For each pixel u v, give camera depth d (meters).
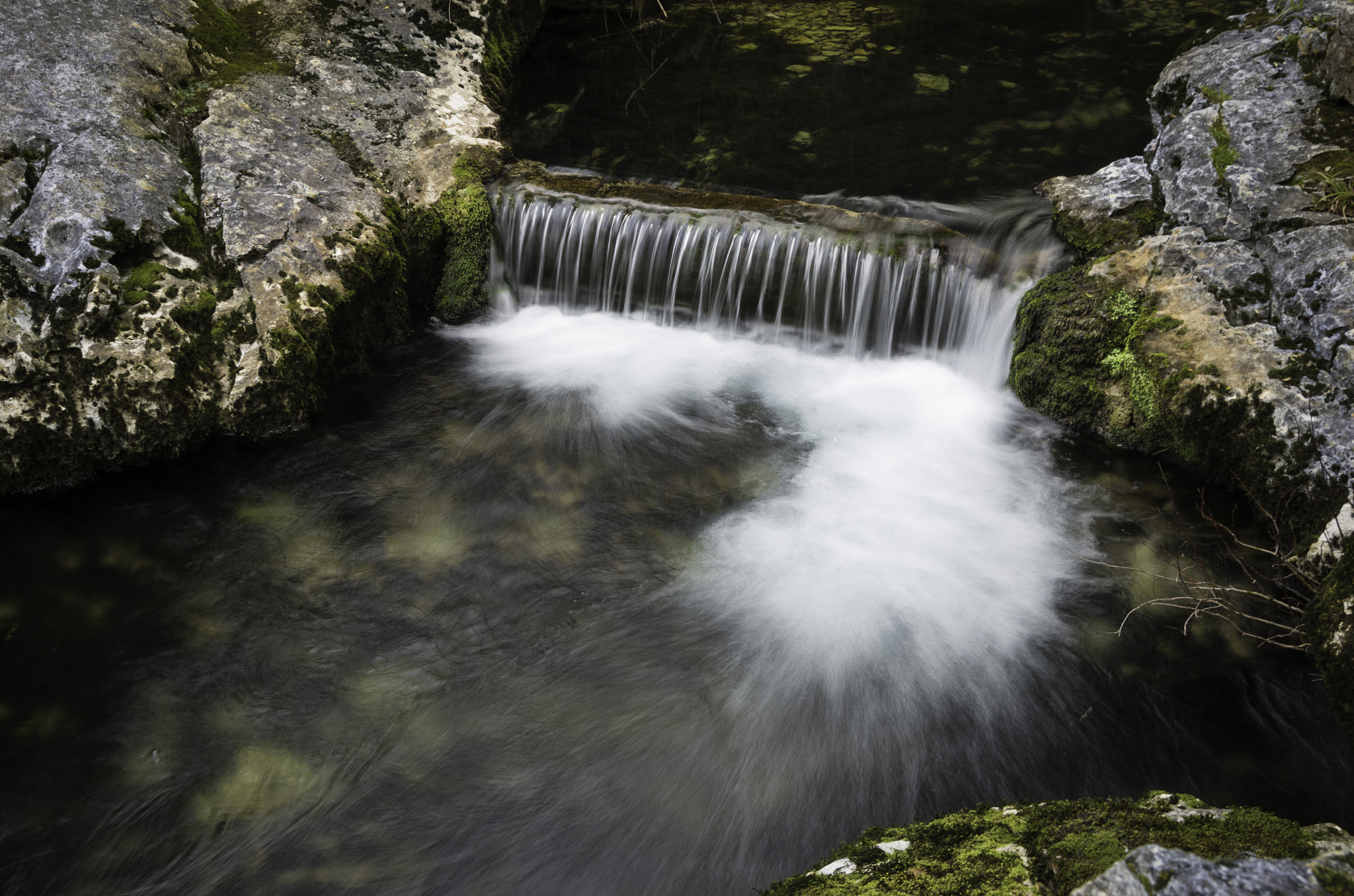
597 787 3.47
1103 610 4.23
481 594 4.37
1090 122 7.22
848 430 5.49
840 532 4.73
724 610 4.27
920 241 5.87
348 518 4.81
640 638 4.12
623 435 5.44
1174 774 3.48
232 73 6.41
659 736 3.68
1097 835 2.51
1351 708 3.45
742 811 3.38
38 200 4.96
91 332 4.85
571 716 3.76
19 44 5.39
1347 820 3.29
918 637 4.11
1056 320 5.24
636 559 4.57
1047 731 3.67
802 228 6.04
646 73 8.43
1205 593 4.26
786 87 8.07
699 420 5.59
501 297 6.66
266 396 5.24
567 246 6.48
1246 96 5.47
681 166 6.95
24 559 4.50
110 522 4.74
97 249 4.91
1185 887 1.89
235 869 3.19
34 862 3.21
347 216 5.89
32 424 4.76
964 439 5.37
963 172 6.65
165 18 6.16
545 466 5.20
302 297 5.45
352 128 6.50
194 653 4.04
